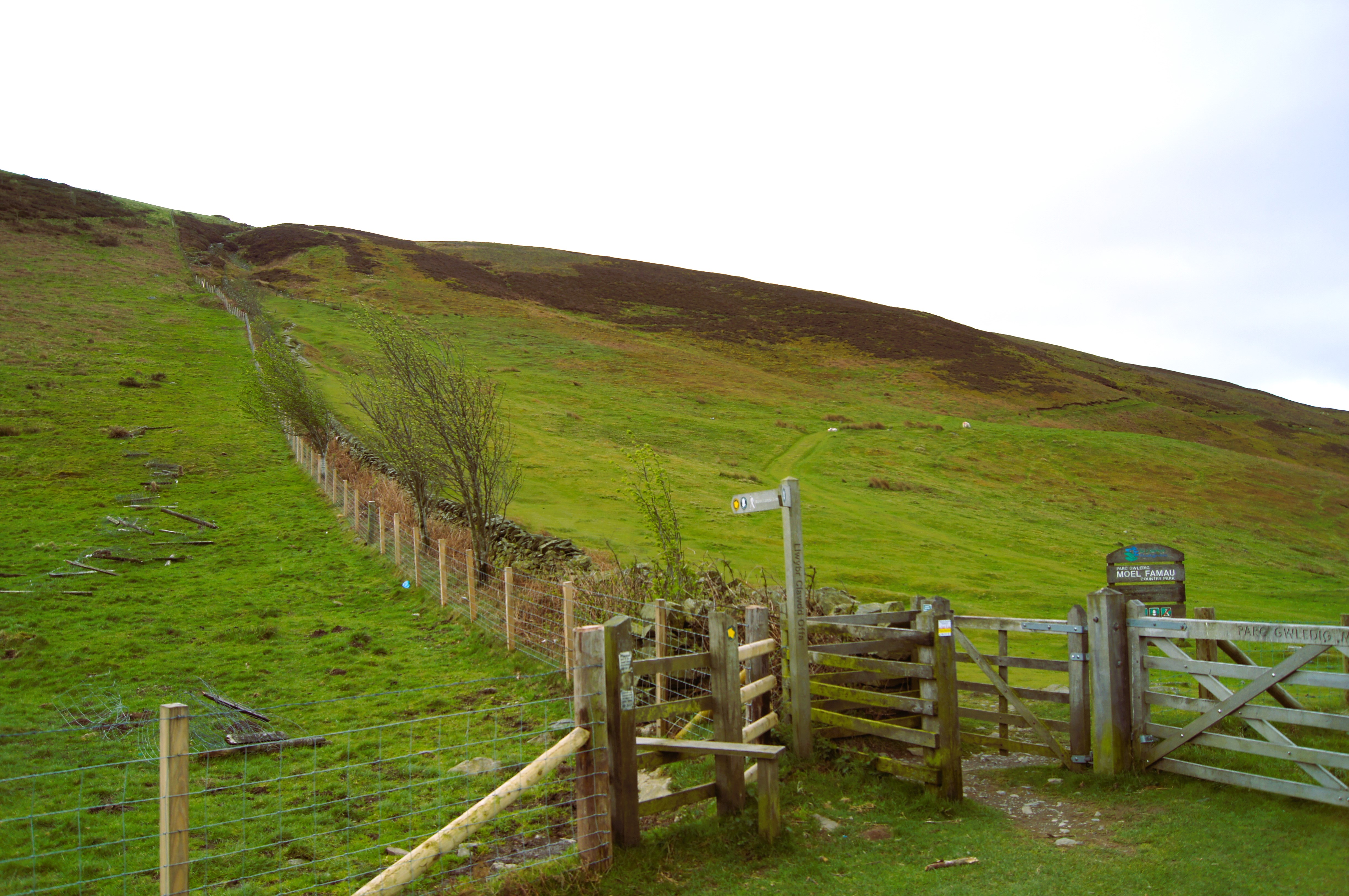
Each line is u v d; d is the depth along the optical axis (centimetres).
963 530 3812
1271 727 669
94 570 1800
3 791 748
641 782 789
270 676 1175
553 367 6919
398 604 1641
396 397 1947
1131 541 4088
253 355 5059
